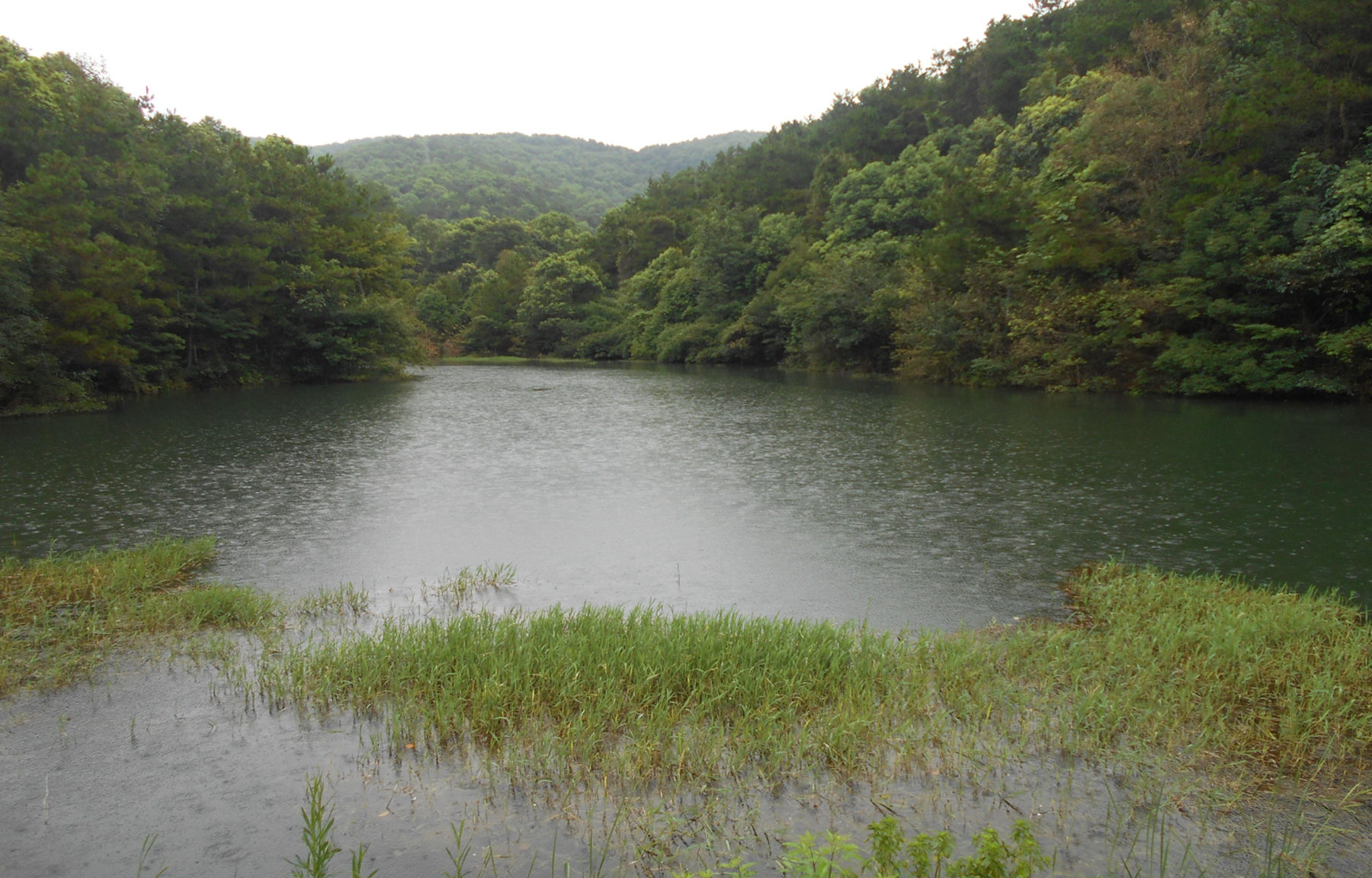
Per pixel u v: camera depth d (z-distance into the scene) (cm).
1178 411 2253
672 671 569
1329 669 572
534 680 558
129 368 2730
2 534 1036
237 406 2661
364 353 3944
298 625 721
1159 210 2792
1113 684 570
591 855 388
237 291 3347
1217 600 739
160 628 696
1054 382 3039
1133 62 3700
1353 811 430
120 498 1242
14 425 2114
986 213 3338
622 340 7038
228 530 1064
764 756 480
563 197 17725
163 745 499
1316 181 2333
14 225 2283
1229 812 430
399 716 500
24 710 546
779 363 5488
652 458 1644
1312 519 1084
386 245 4391
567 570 905
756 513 1168
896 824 340
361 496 1278
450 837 406
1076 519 1110
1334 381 2323
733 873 372
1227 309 2450
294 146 4219
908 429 2034
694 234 6431
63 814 429
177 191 3228
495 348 7650
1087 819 423
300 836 410
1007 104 6041
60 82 2959
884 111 6912
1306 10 2398
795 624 687
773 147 7938
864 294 4200
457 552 976
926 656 616
